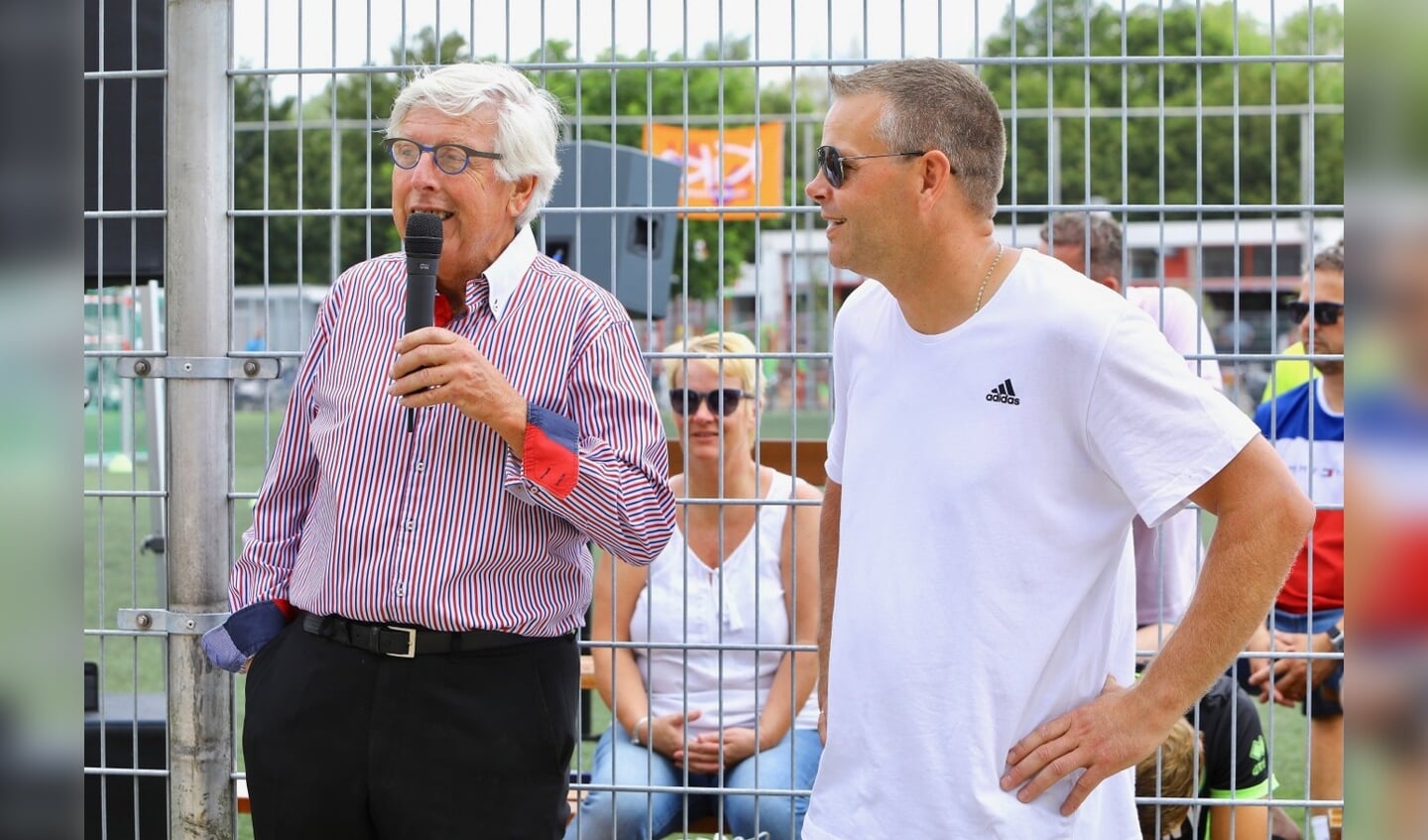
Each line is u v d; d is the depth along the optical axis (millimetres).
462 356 2252
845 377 2385
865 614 2113
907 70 2109
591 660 4172
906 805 2053
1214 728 3312
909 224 2078
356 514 2385
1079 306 2018
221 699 2959
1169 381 1977
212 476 2936
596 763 3359
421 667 2355
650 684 2912
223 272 2938
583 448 2381
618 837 3271
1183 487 1950
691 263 13266
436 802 2355
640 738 3350
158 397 4617
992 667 2031
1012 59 2812
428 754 2352
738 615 3412
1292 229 15039
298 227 2887
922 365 2113
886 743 2074
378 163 17594
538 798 2416
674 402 3447
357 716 2369
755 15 2803
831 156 2104
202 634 2920
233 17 2943
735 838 3264
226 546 2955
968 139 2074
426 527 2363
